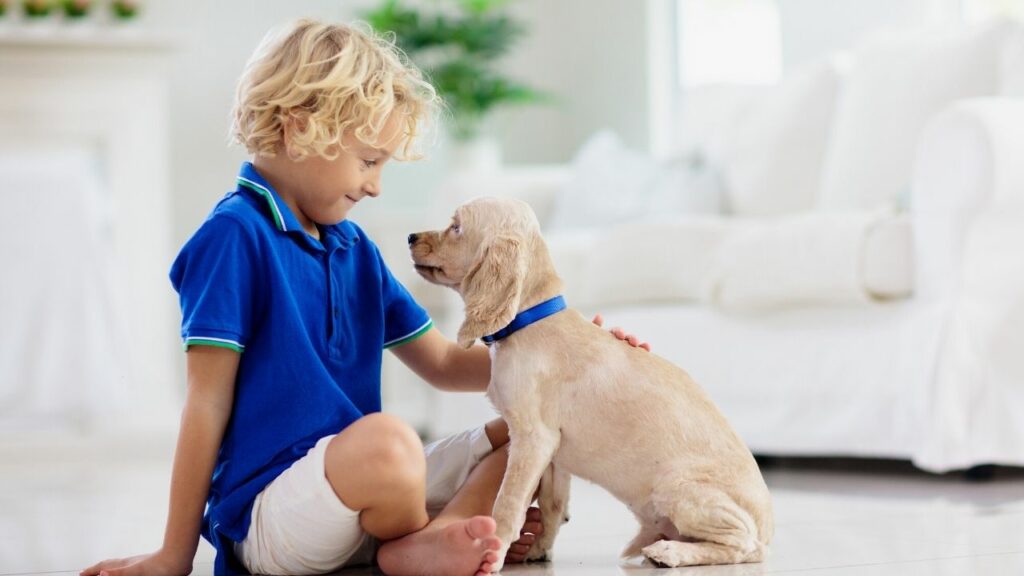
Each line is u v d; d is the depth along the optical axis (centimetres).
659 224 375
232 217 176
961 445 289
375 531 171
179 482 170
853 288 316
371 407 188
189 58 591
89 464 445
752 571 168
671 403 177
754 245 341
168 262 515
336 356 183
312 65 176
